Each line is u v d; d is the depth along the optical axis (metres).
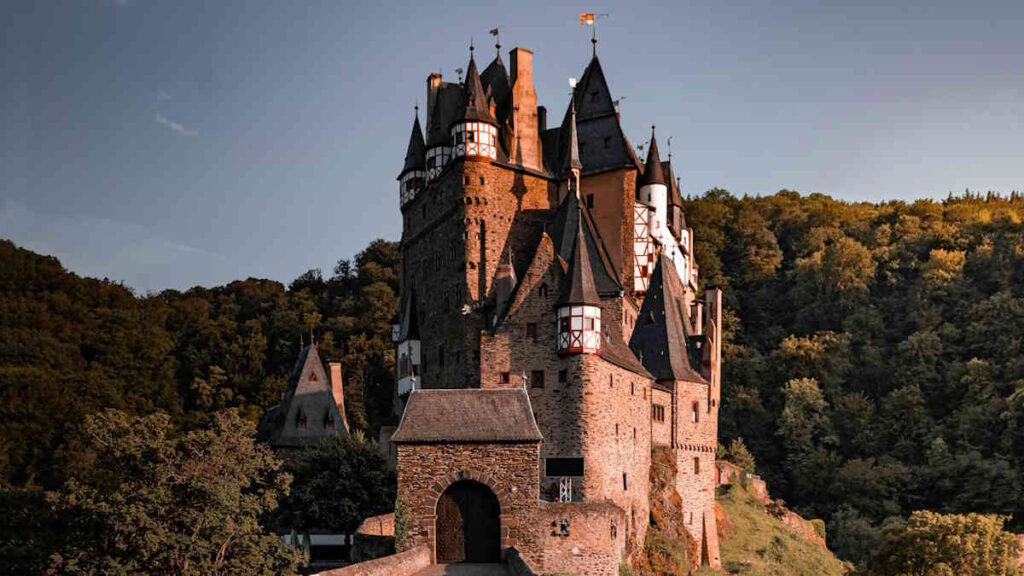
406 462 54.44
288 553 51.62
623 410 72.19
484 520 54.75
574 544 60.34
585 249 71.12
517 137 83.50
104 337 113.44
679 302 87.19
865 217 181.50
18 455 95.25
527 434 54.69
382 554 57.06
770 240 167.88
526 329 71.00
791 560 88.44
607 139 86.00
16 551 49.34
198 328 126.88
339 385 102.06
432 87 95.19
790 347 143.12
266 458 54.78
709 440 84.12
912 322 149.75
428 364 85.44
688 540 78.75
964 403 132.00
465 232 80.31
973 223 172.38
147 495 48.44
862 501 118.38
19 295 114.62
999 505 113.94
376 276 150.00
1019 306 143.38
